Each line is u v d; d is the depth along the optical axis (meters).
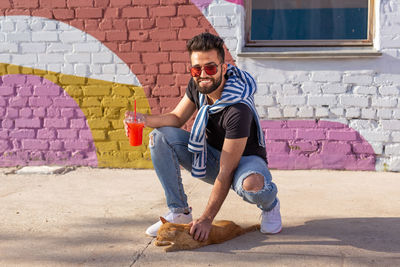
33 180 4.21
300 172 4.36
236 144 2.25
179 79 4.54
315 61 4.34
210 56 2.21
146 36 4.54
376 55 4.19
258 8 4.51
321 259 2.14
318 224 2.72
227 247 2.32
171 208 2.51
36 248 2.38
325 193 3.54
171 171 2.46
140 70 4.58
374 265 2.06
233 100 2.28
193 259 2.17
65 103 4.71
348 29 4.41
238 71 2.42
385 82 4.25
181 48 4.50
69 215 3.03
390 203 3.22
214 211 2.27
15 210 3.17
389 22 4.20
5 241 2.50
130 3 4.53
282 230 2.61
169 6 4.48
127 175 4.39
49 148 4.79
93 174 4.44
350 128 4.35
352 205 3.18
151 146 2.44
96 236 2.57
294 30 4.48
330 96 4.35
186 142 2.50
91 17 4.59
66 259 2.22
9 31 4.71
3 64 4.75
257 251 2.26
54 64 4.69
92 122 4.70
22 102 4.76
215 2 4.42
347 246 2.31
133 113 2.48
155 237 2.53
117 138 4.68
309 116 4.40
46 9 4.64
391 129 4.28
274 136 4.47
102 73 4.63
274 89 4.43
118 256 2.24
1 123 4.82
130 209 3.17
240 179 2.28
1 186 3.98
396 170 4.30
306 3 4.45
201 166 2.44
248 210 3.04
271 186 2.32
